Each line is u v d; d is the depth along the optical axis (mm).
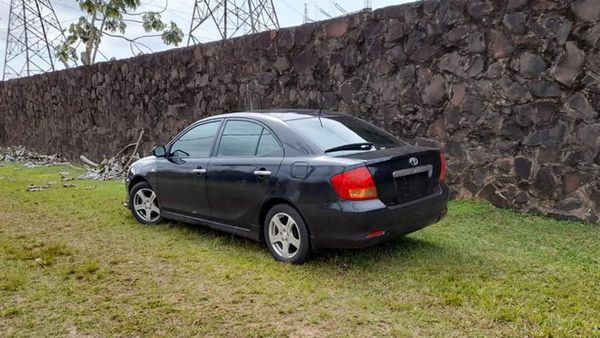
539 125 6020
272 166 4555
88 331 3328
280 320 3428
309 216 4246
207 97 10328
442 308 3521
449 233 5402
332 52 8055
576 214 5777
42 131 16281
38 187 9406
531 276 4059
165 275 4371
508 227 5605
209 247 5184
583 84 5621
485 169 6559
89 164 13445
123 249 5191
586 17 5520
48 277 4359
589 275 4051
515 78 6152
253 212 4750
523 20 6004
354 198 3990
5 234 5898
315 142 4477
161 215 6039
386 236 4141
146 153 12047
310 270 4344
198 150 5523
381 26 7406
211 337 3209
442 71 6820
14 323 3453
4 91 18484
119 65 12562
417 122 7160
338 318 3420
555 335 3066
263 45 9117
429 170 4547
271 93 9078
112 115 13008
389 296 3752
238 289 3994
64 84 14773
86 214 6934
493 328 3199
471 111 6598
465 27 6527
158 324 3404
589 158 5645
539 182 6066
